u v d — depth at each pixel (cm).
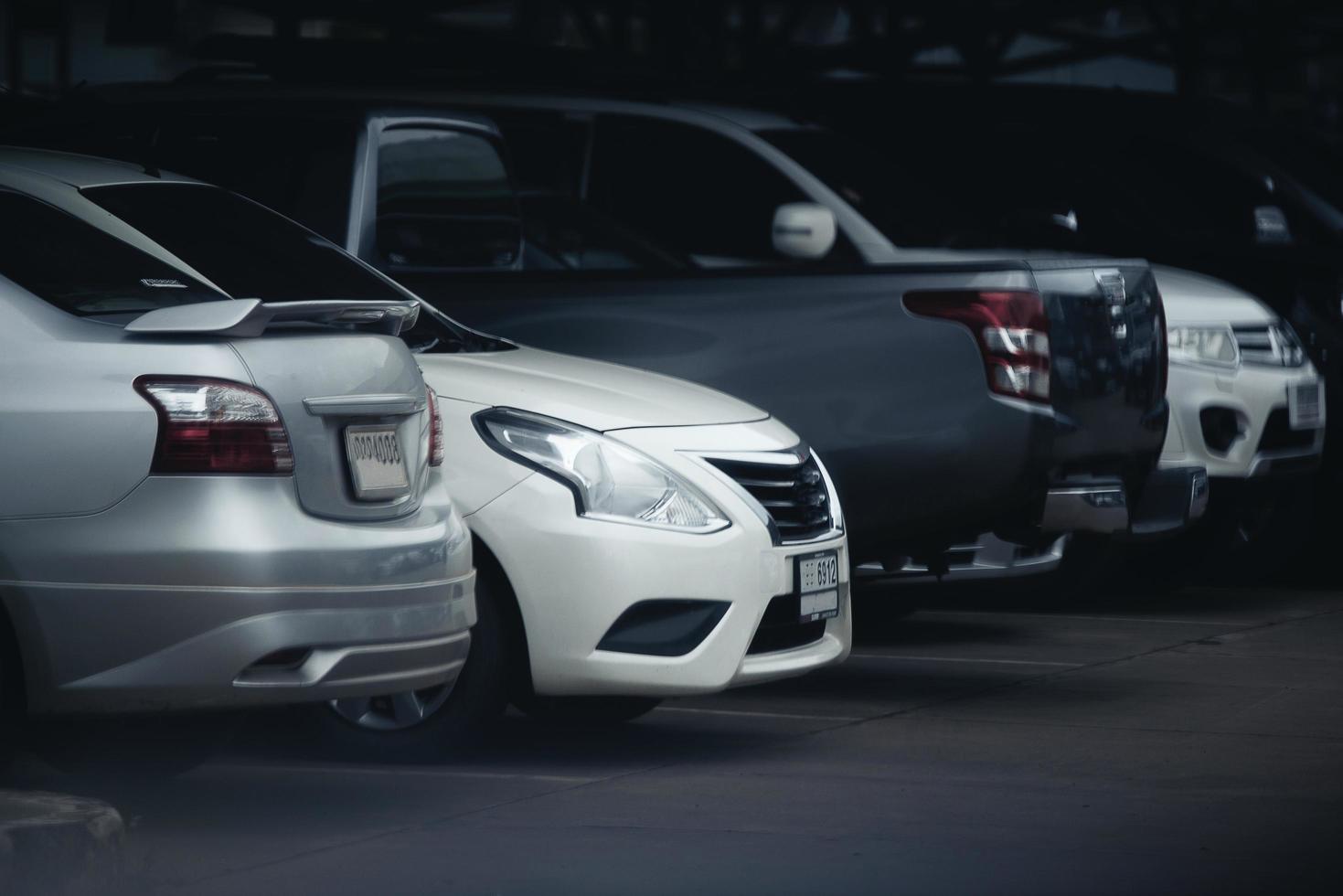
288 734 1655
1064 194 3088
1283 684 1991
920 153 3164
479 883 1212
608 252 2548
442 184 2233
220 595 1245
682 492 1567
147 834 1326
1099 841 1333
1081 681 1998
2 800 1159
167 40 5284
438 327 1744
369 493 1334
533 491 1533
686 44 5697
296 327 1341
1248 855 1302
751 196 2712
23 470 1255
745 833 1347
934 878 1238
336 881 1212
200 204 1623
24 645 1250
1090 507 2091
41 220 1442
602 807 1416
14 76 5353
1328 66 8812
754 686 1962
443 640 1361
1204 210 3077
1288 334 2703
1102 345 2120
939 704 1862
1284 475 2670
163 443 1252
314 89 2561
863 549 2058
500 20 6506
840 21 7175
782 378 2042
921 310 2034
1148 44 6644
